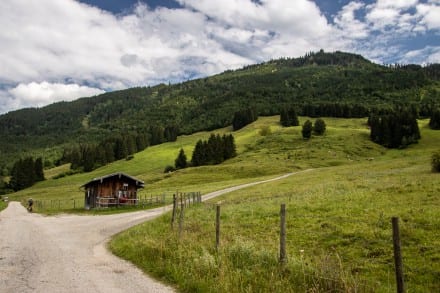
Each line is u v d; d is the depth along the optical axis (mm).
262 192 51219
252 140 179125
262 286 11336
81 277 13469
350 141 150500
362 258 14617
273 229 20812
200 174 107188
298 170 103688
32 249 20000
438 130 164125
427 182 32000
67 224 34969
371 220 20000
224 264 13219
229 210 30062
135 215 42156
